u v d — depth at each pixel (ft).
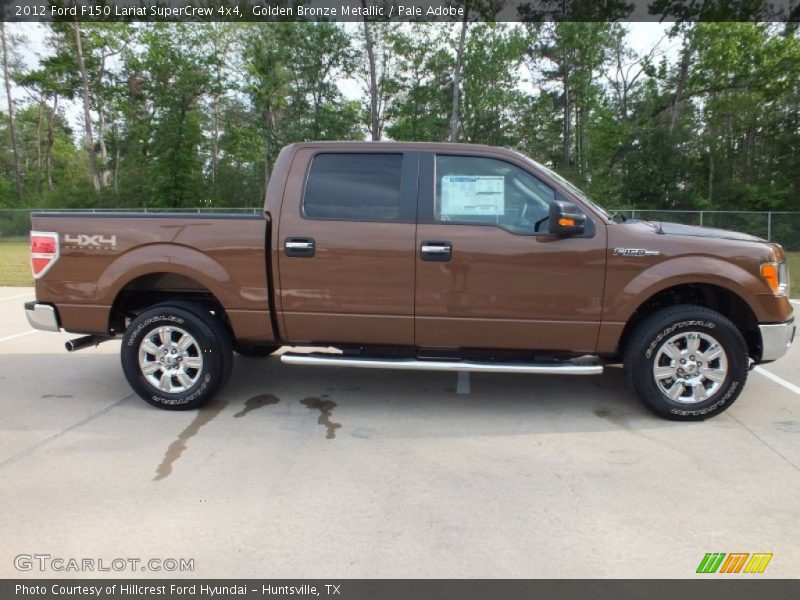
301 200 13.57
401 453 11.75
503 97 104.47
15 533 8.75
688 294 14.08
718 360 13.06
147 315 14.01
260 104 109.29
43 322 14.34
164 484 10.34
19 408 14.52
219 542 8.52
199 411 14.29
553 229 12.40
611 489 10.16
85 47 118.01
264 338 14.11
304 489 10.17
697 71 91.15
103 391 15.98
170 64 107.55
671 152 90.74
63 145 187.32
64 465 11.14
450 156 13.47
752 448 11.90
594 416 13.89
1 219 85.15
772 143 93.86
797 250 55.57
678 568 7.88
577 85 108.17
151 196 111.14
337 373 17.75
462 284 13.12
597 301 12.94
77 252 13.98
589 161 96.32
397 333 13.61
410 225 13.21
